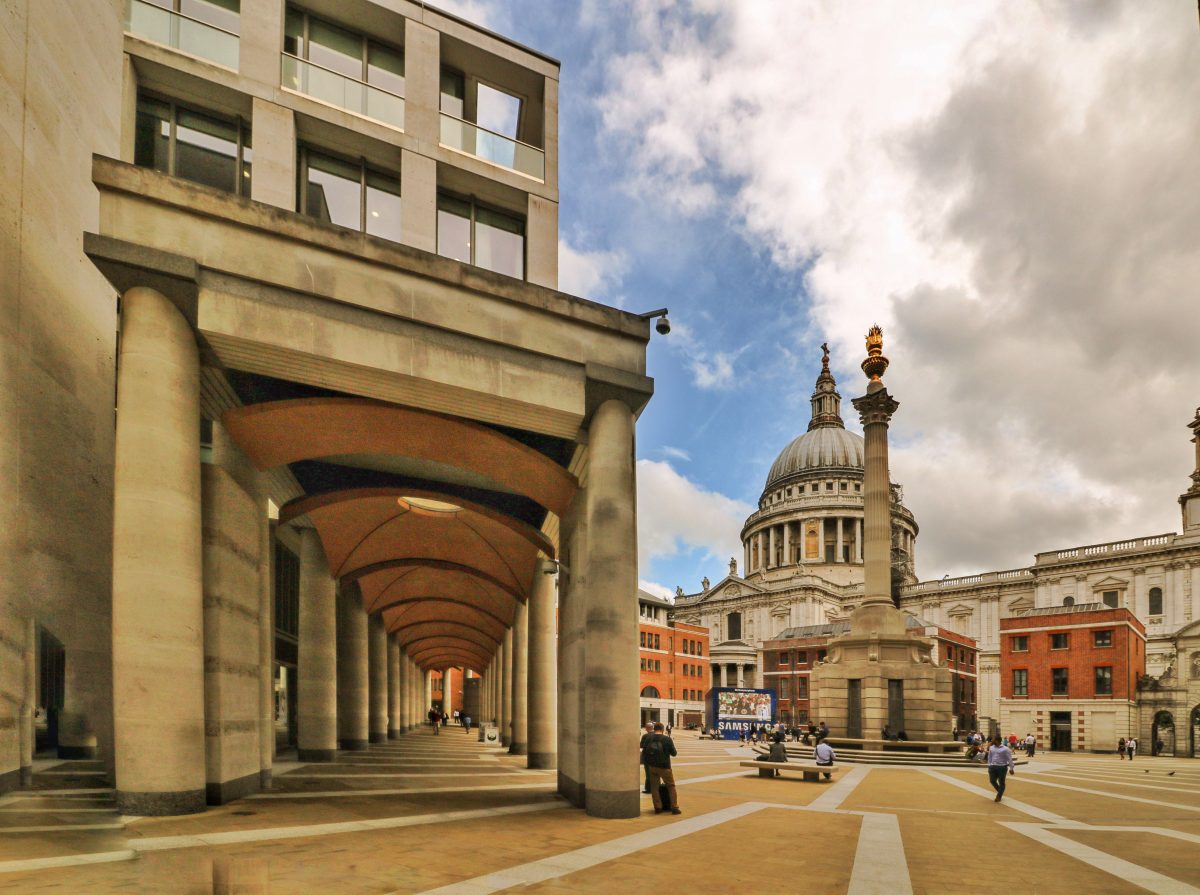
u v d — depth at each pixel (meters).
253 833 10.03
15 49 11.32
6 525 10.62
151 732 11.09
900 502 126.19
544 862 9.00
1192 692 56.19
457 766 24.38
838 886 8.38
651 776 14.50
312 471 21.44
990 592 96.94
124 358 11.74
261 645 16.00
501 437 16.19
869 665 39.28
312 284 13.08
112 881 6.86
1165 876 9.50
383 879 7.71
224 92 15.71
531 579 29.73
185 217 12.28
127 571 11.25
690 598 123.12
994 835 12.81
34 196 11.88
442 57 18.84
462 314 14.45
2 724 10.14
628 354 16.09
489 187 18.56
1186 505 79.75
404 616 47.28
